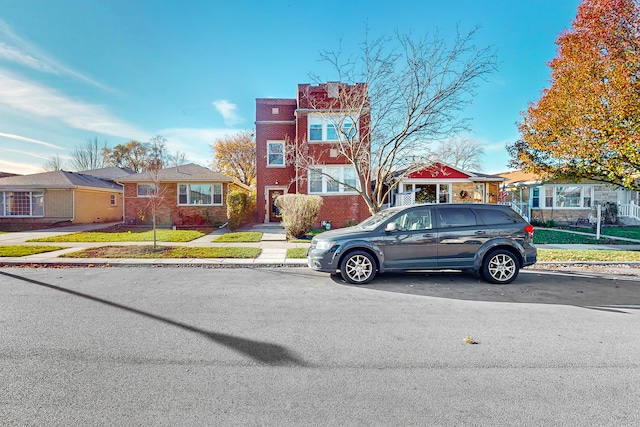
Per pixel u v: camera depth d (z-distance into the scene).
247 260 8.98
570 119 12.00
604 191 21.06
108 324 4.33
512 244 6.78
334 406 2.58
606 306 5.22
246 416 2.45
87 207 22.56
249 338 3.92
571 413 2.50
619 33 10.89
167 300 5.48
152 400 2.64
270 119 20.23
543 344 3.77
